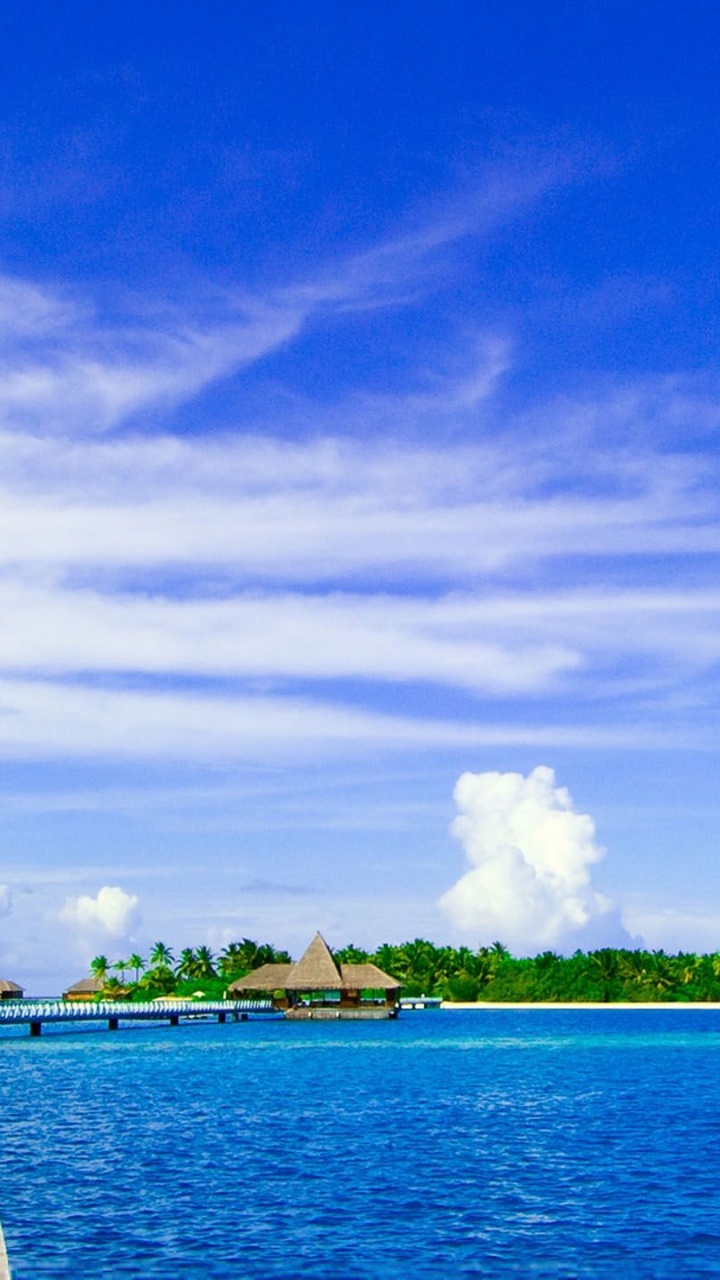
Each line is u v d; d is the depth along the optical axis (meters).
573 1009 184.75
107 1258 23.81
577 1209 28.03
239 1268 23.20
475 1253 24.34
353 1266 23.41
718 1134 39.94
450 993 191.75
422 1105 48.56
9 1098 51.06
